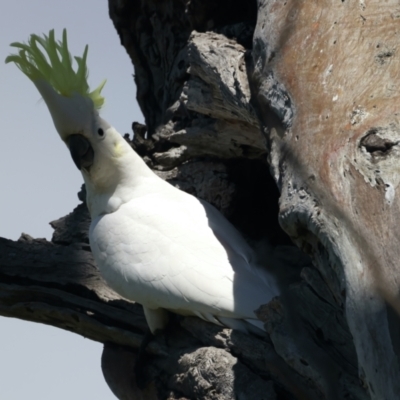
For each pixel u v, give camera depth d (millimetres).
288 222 7395
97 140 10578
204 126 11445
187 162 12094
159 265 9633
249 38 11219
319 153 7430
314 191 7172
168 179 12102
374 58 7988
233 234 10156
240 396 8531
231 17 12461
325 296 8062
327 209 6957
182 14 13000
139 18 13891
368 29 8305
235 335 9031
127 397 10492
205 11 12375
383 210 6531
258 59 9227
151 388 10156
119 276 9898
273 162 8164
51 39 10469
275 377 8594
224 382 8719
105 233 10180
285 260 10125
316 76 8219
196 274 9406
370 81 7781
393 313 5965
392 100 7414
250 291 9188
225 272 9398
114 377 10719
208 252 9625
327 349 8023
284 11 9109
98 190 10812
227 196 11688
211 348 9156
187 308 9453
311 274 8188
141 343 10398
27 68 10430
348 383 7715
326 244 6871
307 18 8797
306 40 8625
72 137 10633
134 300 9930
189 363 9203
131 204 10414
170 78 13344
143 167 10867
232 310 9109
